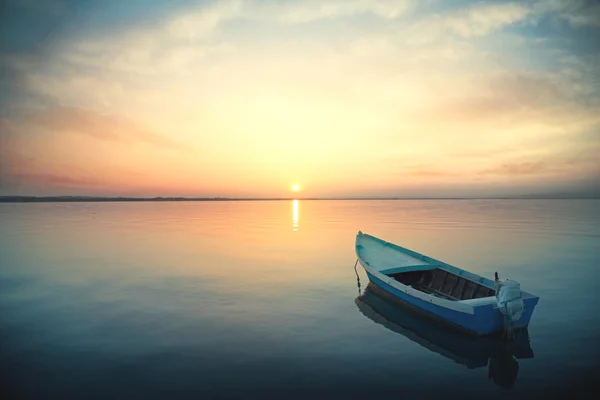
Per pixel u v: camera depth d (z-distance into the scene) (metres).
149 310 13.57
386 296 15.12
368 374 8.90
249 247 28.89
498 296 10.88
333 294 15.75
